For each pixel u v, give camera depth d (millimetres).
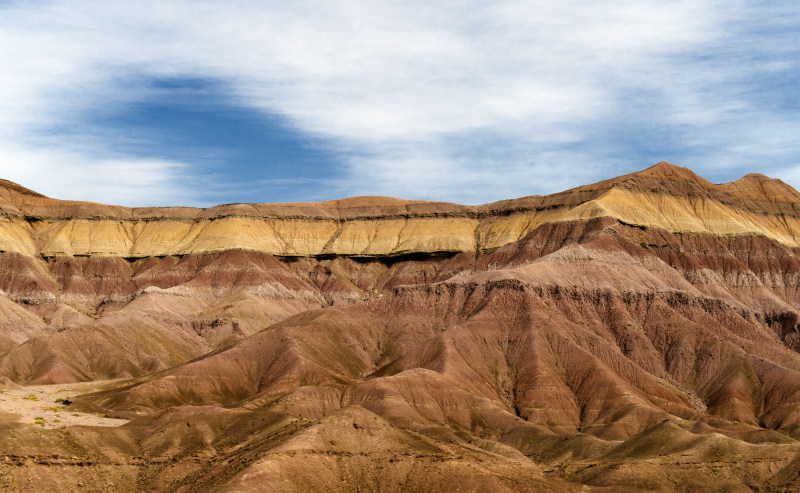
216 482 127562
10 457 131500
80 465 136250
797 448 164500
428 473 133375
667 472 154625
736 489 149875
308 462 130000
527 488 134500
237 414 162000
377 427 141750
